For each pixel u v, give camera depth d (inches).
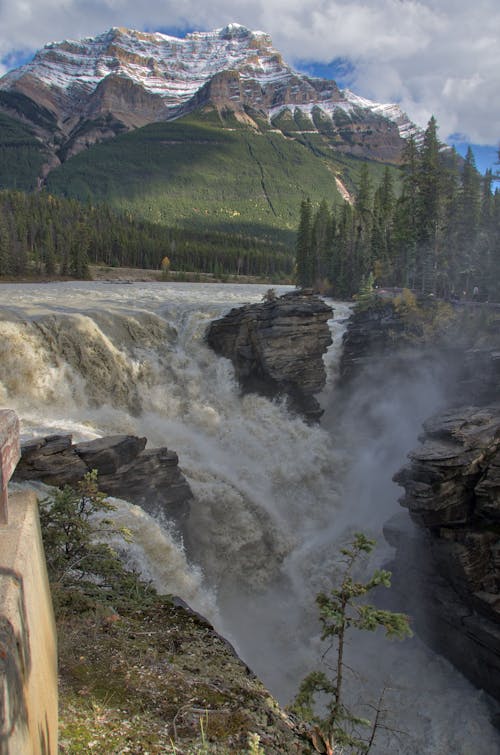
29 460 733.9
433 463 830.5
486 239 2405.3
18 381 1114.1
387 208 3048.7
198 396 1389.0
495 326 1509.6
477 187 2628.0
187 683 348.8
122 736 273.4
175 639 422.9
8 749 112.7
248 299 2220.7
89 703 299.1
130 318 1446.9
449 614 832.3
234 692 349.7
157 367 1384.1
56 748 214.8
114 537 695.7
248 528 1074.1
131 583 532.4
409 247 2470.5
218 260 5949.8
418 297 1766.7
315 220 3572.8
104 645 381.7
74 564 466.0
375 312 1800.0
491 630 764.6
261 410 1413.6
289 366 1433.3
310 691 358.6
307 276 3339.1
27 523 193.3
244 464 1264.8
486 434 868.6
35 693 159.6
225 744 289.9
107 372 1257.4
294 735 325.7
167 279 4404.5
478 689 795.4
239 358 1487.5
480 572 808.3
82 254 3686.0
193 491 1034.1
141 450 888.3
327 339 1505.9
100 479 796.6
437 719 748.6
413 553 925.2
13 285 2652.6
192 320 1585.9
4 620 131.6
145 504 868.0
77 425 1044.5
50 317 1246.3
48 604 250.2
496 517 820.6
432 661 860.0
